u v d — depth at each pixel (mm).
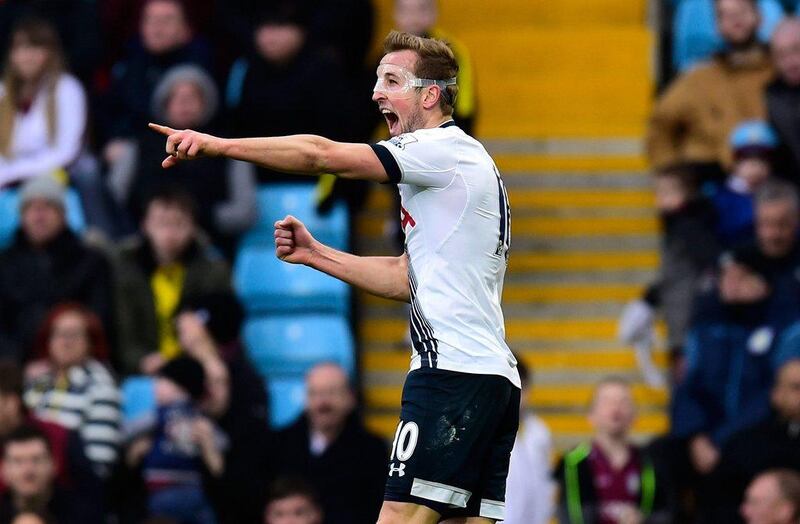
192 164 39938
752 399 35781
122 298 37250
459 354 20000
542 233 42750
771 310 36219
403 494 19891
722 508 33500
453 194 20031
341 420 33531
